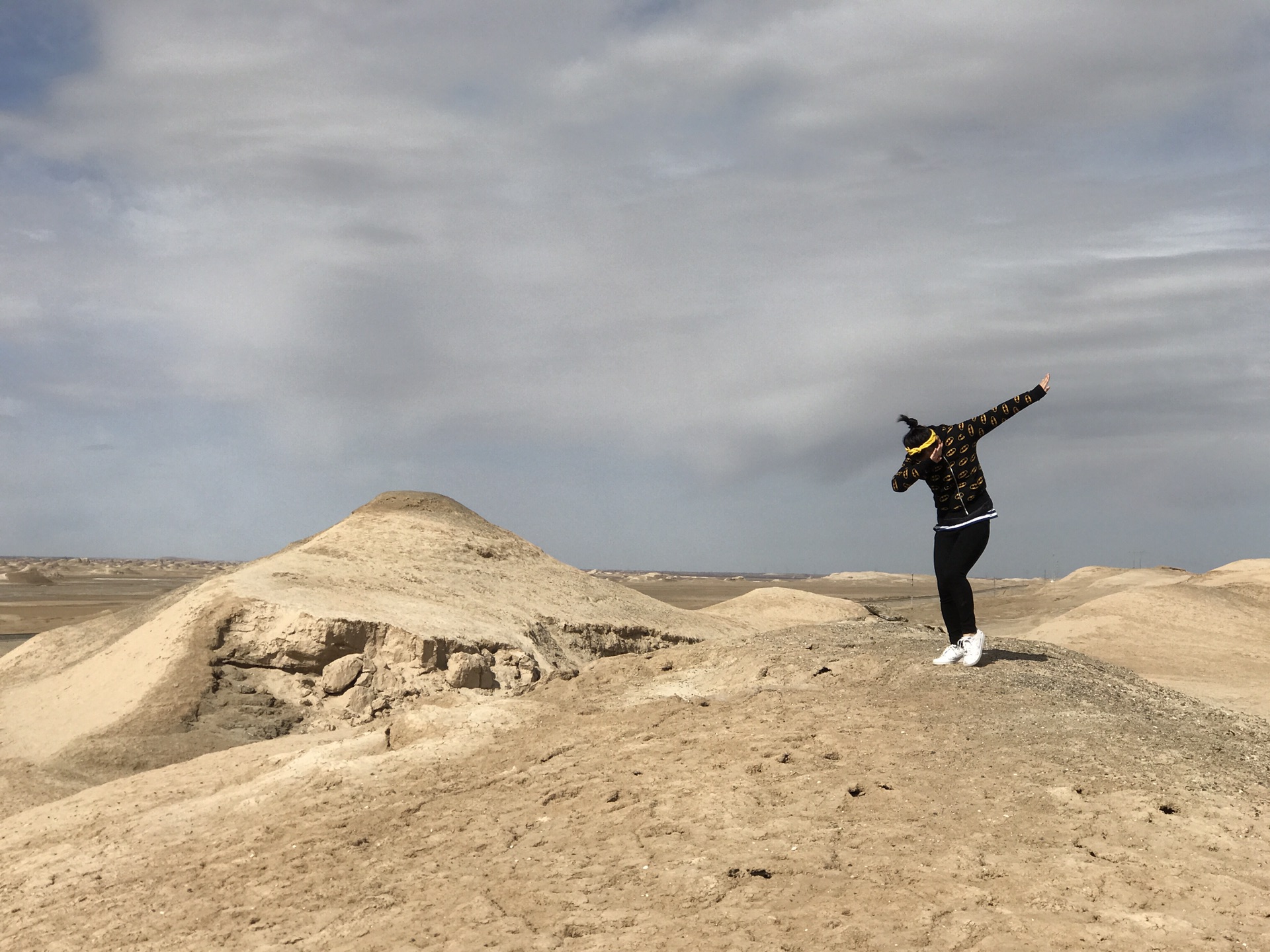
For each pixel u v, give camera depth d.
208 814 10.09
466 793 9.09
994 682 10.11
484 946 5.95
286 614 26.62
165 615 28.03
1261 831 6.71
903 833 6.86
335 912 7.02
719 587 150.12
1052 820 6.91
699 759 8.73
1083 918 5.58
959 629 10.75
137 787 11.84
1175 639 39.53
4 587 108.44
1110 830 6.72
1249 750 8.72
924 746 8.45
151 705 23.48
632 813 7.75
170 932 7.25
